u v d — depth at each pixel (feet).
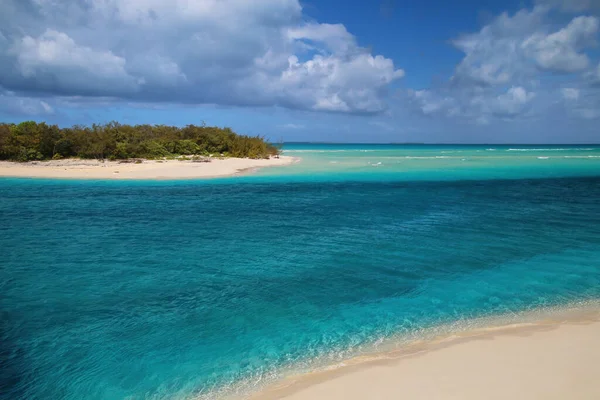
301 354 20.88
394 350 20.90
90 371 19.71
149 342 22.47
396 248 41.81
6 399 17.60
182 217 58.80
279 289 30.50
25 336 23.25
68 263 36.96
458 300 27.96
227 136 191.93
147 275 33.73
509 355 19.31
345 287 30.81
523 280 31.91
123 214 61.05
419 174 123.95
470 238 45.96
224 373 19.21
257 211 63.67
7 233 48.73
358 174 123.44
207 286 31.22
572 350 19.57
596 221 55.21
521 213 61.31
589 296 28.30
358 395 16.34
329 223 54.49
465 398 15.67
